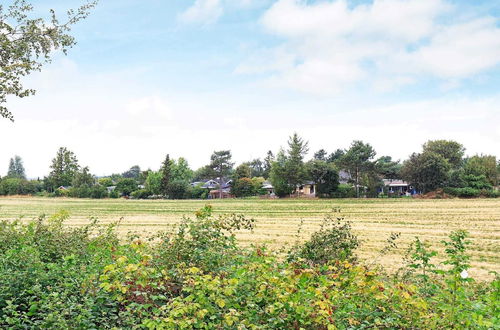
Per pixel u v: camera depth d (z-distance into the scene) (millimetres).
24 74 13047
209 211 8641
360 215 37906
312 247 9977
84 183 106375
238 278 6102
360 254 18156
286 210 45312
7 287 6426
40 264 7371
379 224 30578
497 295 5676
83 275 6863
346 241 10508
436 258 16828
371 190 71312
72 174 122938
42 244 9805
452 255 6777
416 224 30422
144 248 7891
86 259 8633
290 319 5457
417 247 7574
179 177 111188
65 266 7297
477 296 6762
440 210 41562
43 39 13242
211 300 5559
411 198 66375
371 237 23750
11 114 13125
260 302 5789
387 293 5988
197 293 5414
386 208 45406
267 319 5410
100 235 11766
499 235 23562
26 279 6859
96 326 5621
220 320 5434
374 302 5977
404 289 5980
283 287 5645
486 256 17625
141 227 31188
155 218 39812
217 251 7840
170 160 104688
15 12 12867
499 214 36312
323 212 41688
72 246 9836
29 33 13008
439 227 28375
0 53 12688
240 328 4840
